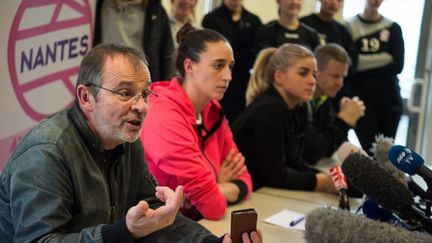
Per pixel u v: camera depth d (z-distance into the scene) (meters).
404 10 3.95
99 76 1.14
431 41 3.97
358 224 0.97
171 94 1.75
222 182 1.89
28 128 2.32
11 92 2.22
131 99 1.15
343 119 2.68
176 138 1.68
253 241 1.12
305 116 2.43
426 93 4.04
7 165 1.17
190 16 3.31
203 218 1.70
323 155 2.66
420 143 4.07
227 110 3.51
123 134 1.17
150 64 2.82
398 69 3.78
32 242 1.08
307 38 3.55
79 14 2.50
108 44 1.20
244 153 2.13
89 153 1.21
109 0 2.68
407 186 1.21
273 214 1.77
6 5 2.14
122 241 1.03
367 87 3.77
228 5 3.53
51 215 1.09
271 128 2.08
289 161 2.29
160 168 1.69
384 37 3.76
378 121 3.83
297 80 2.13
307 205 1.90
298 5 3.48
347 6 3.95
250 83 2.28
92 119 1.18
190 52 1.76
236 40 3.52
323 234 0.99
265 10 4.27
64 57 2.45
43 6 2.30
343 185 1.79
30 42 2.27
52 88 2.41
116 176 1.31
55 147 1.13
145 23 2.80
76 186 1.17
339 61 2.57
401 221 1.22
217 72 1.74
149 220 1.02
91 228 1.07
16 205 1.10
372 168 1.19
